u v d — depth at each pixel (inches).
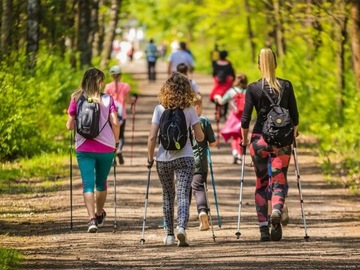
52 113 2210.9
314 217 1270.9
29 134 1882.4
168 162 1047.0
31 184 1562.5
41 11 2301.9
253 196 1464.1
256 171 1099.9
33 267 921.5
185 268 905.5
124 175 1685.5
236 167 1809.8
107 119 1148.5
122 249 1032.2
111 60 3663.9
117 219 1245.7
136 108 3186.5
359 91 1844.2
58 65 2466.8
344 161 1802.4
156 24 7145.7
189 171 1048.2
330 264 924.6
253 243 1068.5
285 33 2396.7
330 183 1601.9
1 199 1402.6
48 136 2016.5
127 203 1375.5
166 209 1066.7
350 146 1899.6
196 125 1051.3
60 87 2257.6
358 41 1835.6
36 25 2241.6
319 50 2345.0
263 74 1098.7
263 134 1080.8
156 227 1187.9
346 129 1926.7
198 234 1140.5
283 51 2928.2
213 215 1286.9
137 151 2074.3
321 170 1755.7
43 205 1354.6
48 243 1070.4
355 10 1830.7
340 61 2175.2
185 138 1040.2
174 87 1043.9
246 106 1098.1
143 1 6939.0
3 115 1750.7
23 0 2030.0
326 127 1959.9
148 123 2704.2
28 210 1311.5
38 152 1893.5
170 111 1047.6
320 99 2263.8
